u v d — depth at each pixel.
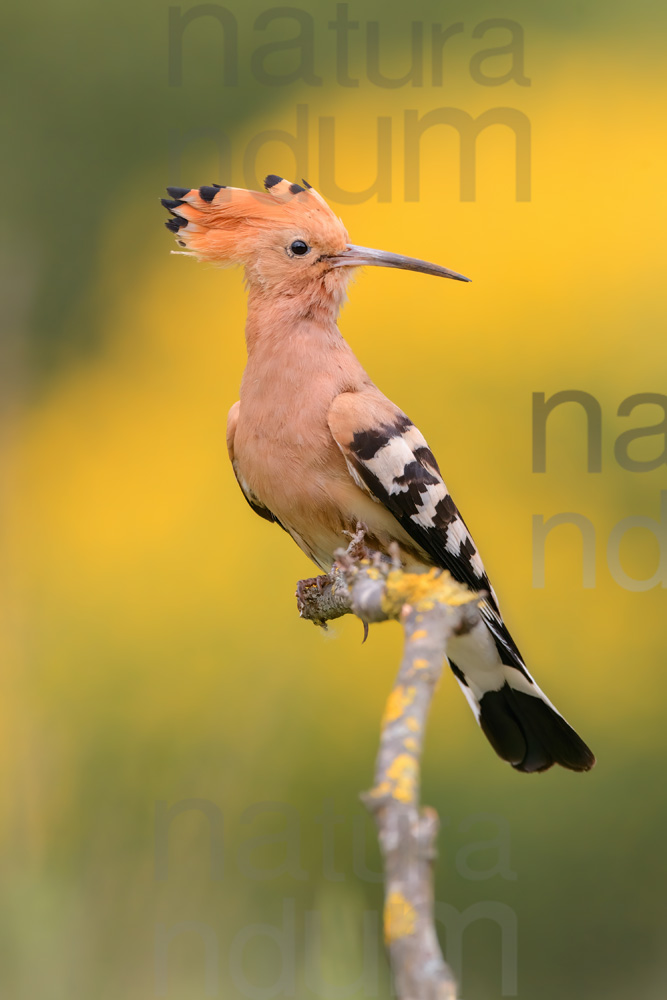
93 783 10.66
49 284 17.02
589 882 11.31
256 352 6.09
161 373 14.63
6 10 17.00
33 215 17.14
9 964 7.77
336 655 11.73
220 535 13.12
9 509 14.85
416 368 12.33
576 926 11.23
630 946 11.28
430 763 11.43
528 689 6.00
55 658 12.35
